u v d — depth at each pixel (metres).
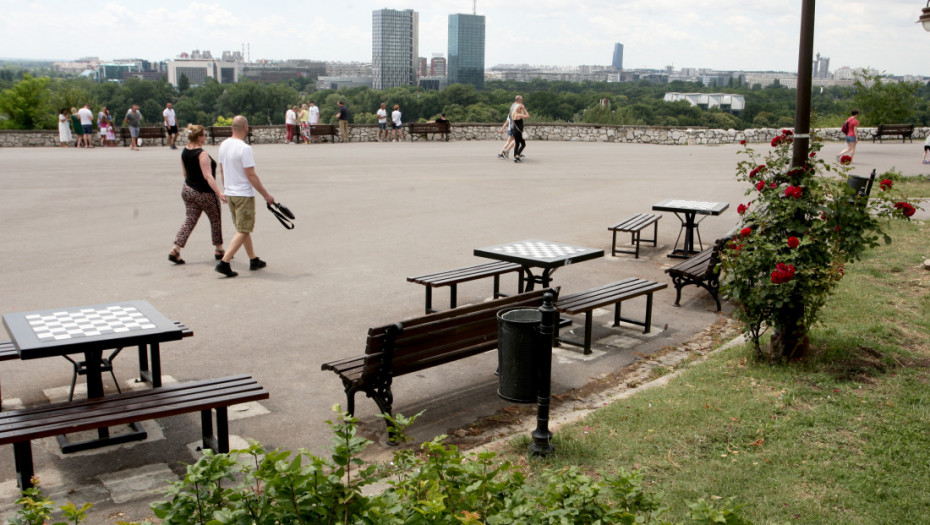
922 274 9.47
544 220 14.22
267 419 5.52
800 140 6.46
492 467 4.52
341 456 2.82
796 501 4.11
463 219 14.20
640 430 5.09
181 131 32.00
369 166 22.72
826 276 6.20
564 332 7.88
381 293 9.12
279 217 9.96
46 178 19.05
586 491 2.96
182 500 2.69
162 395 4.69
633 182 19.73
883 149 30.05
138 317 5.53
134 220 13.66
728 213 15.55
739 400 5.57
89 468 4.66
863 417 5.25
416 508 2.70
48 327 5.20
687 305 8.96
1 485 4.40
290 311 8.32
